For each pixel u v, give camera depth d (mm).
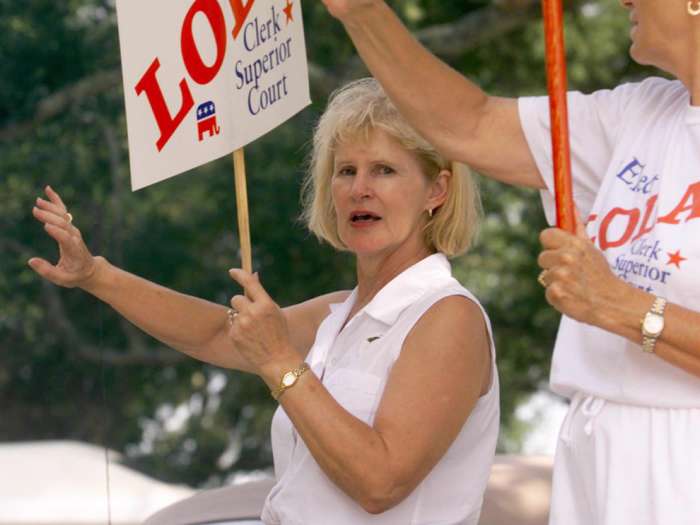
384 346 8492
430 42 26000
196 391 30516
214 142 8516
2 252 26750
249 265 8383
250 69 8367
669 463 7258
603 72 27531
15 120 26344
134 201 26766
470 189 8977
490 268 28969
